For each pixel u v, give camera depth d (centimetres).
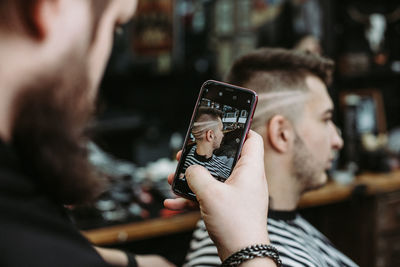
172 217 183
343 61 268
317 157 98
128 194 205
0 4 33
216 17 276
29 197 35
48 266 32
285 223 95
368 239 230
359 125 272
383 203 229
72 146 36
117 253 83
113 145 264
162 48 276
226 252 49
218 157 66
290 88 96
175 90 288
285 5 260
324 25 264
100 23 38
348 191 222
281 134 95
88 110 37
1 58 33
